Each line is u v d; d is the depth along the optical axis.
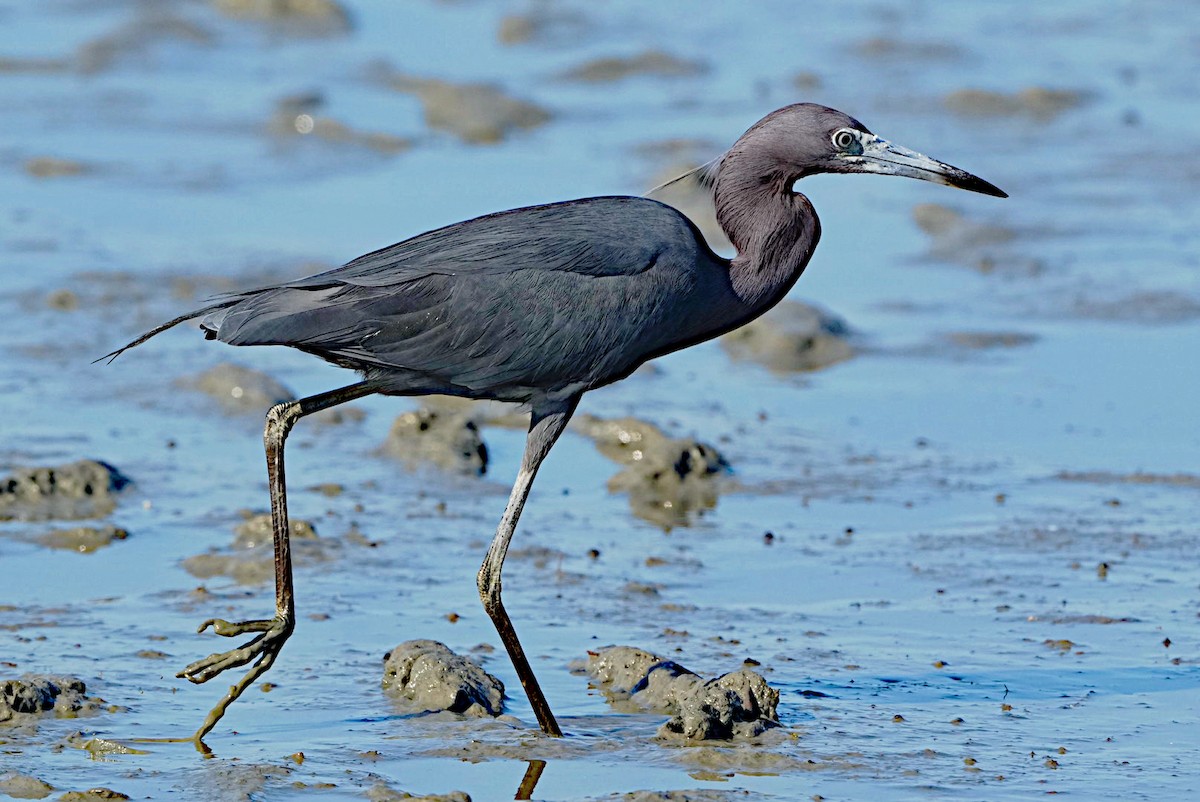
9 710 9.99
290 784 9.13
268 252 21.05
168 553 12.95
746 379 17.89
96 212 22.94
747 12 36.22
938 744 9.74
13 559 12.76
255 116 28.08
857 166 10.97
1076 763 9.48
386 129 27.66
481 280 10.12
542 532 13.60
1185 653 11.11
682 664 10.91
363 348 10.09
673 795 8.92
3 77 30.22
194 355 18.03
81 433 15.64
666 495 14.50
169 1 35.34
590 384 10.46
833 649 11.22
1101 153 26.31
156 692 10.42
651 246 10.36
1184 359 17.95
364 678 10.71
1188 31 34.41
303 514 13.77
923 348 18.61
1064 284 20.45
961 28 34.72
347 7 35.84
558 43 33.88
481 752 9.62
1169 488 14.47
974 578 12.50
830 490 14.55
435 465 15.12
